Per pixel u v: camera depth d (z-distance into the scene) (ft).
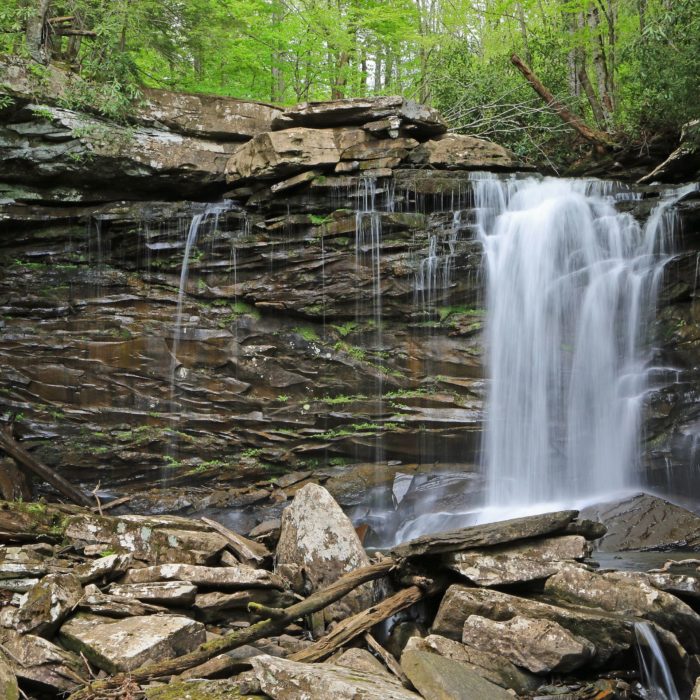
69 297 41.73
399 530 36.55
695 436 38.01
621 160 49.08
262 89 66.39
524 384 39.99
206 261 41.78
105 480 39.55
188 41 49.70
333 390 40.60
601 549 30.50
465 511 36.96
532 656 19.01
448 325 40.40
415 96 63.67
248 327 41.39
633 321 40.22
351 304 40.83
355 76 65.41
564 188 41.73
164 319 41.52
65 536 25.22
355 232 40.50
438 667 17.54
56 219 41.88
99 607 20.39
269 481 39.50
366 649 20.54
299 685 16.55
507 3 64.28
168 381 40.68
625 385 39.81
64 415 39.86
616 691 18.90
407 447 39.83
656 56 41.45
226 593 22.06
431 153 41.73
